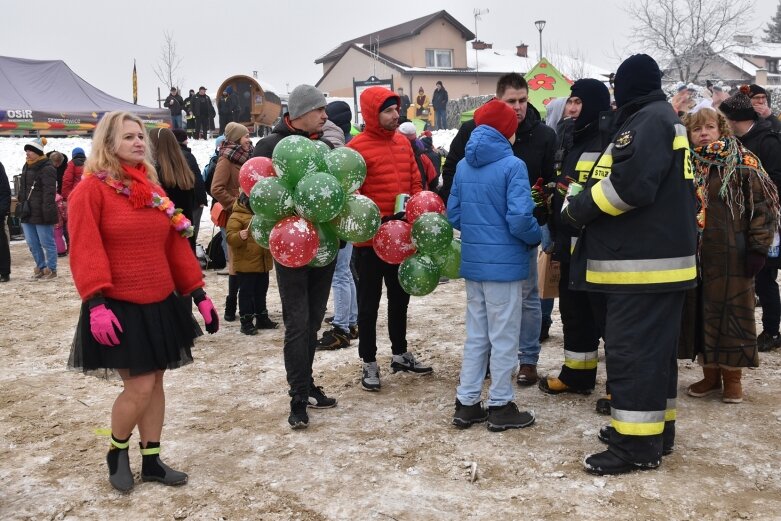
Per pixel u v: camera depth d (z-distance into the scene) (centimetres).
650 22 3375
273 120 3042
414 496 369
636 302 379
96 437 459
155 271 366
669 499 357
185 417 489
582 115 469
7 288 1020
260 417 487
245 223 691
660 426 385
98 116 2734
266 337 703
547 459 409
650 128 368
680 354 497
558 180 488
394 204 520
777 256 580
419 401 511
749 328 474
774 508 346
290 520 349
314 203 427
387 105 511
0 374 603
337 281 648
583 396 513
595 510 349
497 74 4872
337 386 548
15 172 2192
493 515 348
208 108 2908
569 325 508
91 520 354
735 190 475
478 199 446
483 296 456
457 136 555
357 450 428
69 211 349
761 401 490
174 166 555
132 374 356
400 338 571
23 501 375
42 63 2791
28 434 466
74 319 819
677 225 375
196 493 379
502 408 454
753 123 562
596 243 391
